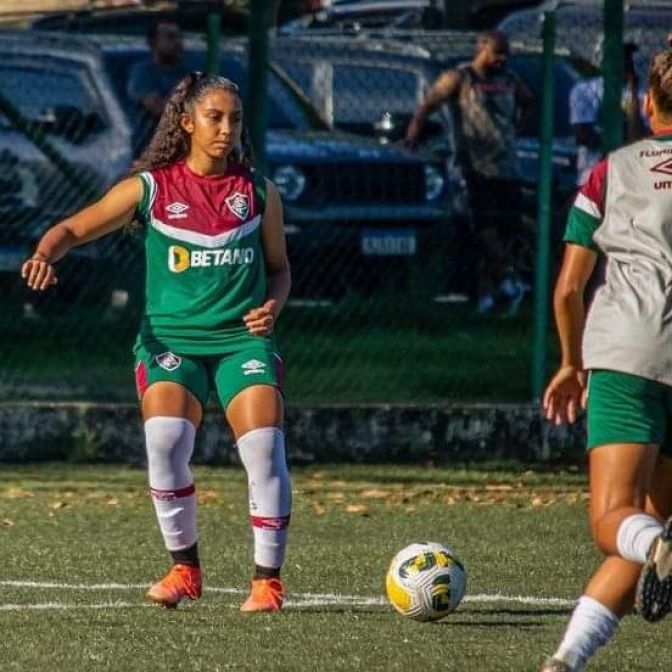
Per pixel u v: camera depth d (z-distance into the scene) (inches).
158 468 1045.2
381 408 1792.6
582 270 826.2
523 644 960.9
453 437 1793.8
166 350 1042.1
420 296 2057.1
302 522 1454.2
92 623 1013.8
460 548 1332.4
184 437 1040.2
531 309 2048.5
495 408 1797.5
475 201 2084.2
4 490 1604.3
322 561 1262.3
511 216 2084.2
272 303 1042.1
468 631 999.6
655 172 817.5
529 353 1995.6
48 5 2536.9
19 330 2001.7
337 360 2001.7
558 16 2271.2
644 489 786.8
